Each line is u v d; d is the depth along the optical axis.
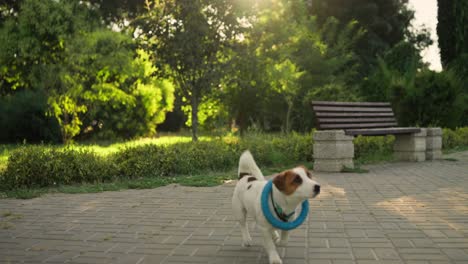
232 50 10.15
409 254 3.81
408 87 10.65
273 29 11.96
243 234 4.10
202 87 9.88
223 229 4.68
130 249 4.09
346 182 6.38
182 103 12.52
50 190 6.14
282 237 3.86
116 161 6.85
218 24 9.91
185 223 4.84
